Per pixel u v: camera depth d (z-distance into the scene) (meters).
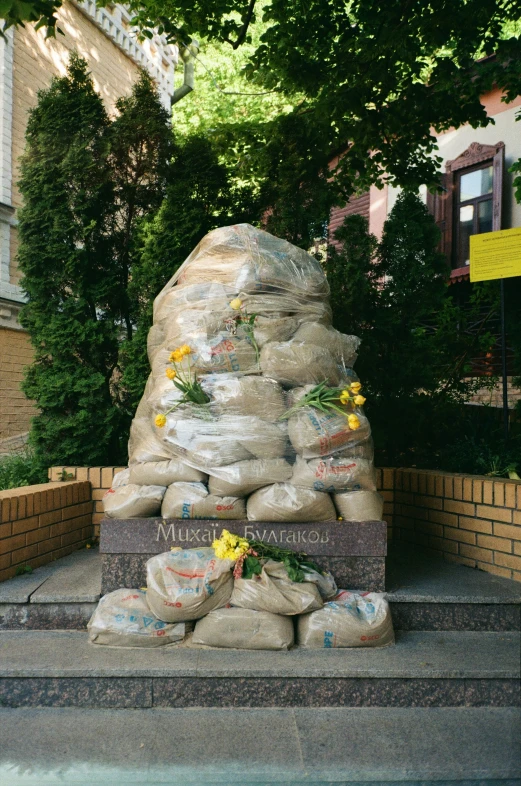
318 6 6.75
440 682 3.17
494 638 3.59
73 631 3.66
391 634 3.46
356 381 4.17
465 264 13.24
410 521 5.02
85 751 2.75
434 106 6.95
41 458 5.32
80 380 5.22
